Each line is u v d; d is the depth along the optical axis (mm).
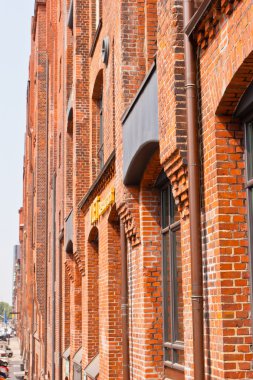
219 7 6410
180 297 9086
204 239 6875
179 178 7543
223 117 6656
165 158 7785
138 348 10320
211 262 6660
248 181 6500
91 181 16719
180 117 7375
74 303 19906
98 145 16891
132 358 10742
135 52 10938
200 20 6812
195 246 6879
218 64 6539
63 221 23750
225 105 6555
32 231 45312
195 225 6910
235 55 6078
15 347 87562
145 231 10266
